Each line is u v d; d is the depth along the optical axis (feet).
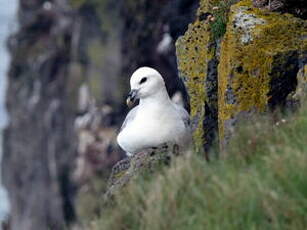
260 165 38.96
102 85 130.93
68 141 141.59
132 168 46.78
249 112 46.98
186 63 53.16
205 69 51.90
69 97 142.00
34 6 158.81
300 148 38.83
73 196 135.85
